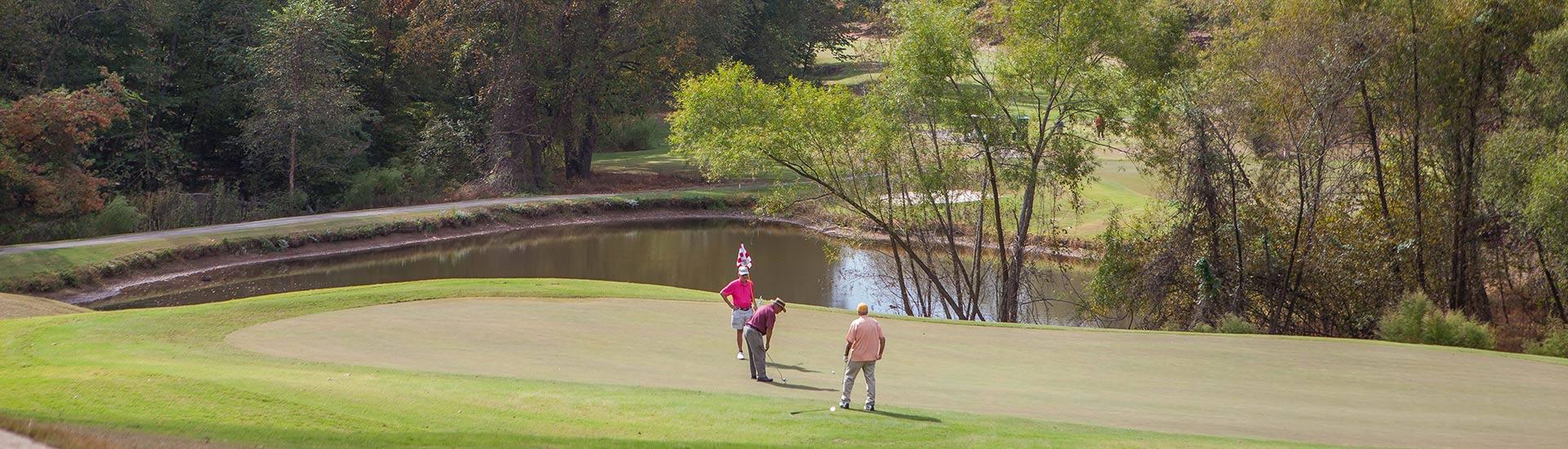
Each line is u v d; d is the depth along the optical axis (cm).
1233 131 2844
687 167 7038
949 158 3039
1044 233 3528
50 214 3722
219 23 5306
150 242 3669
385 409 923
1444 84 2680
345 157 5162
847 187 3300
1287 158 2827
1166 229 3045
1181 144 2872
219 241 3856
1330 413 1174
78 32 4694
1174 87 2836
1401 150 2912
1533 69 2594
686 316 1822
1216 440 942
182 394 906
